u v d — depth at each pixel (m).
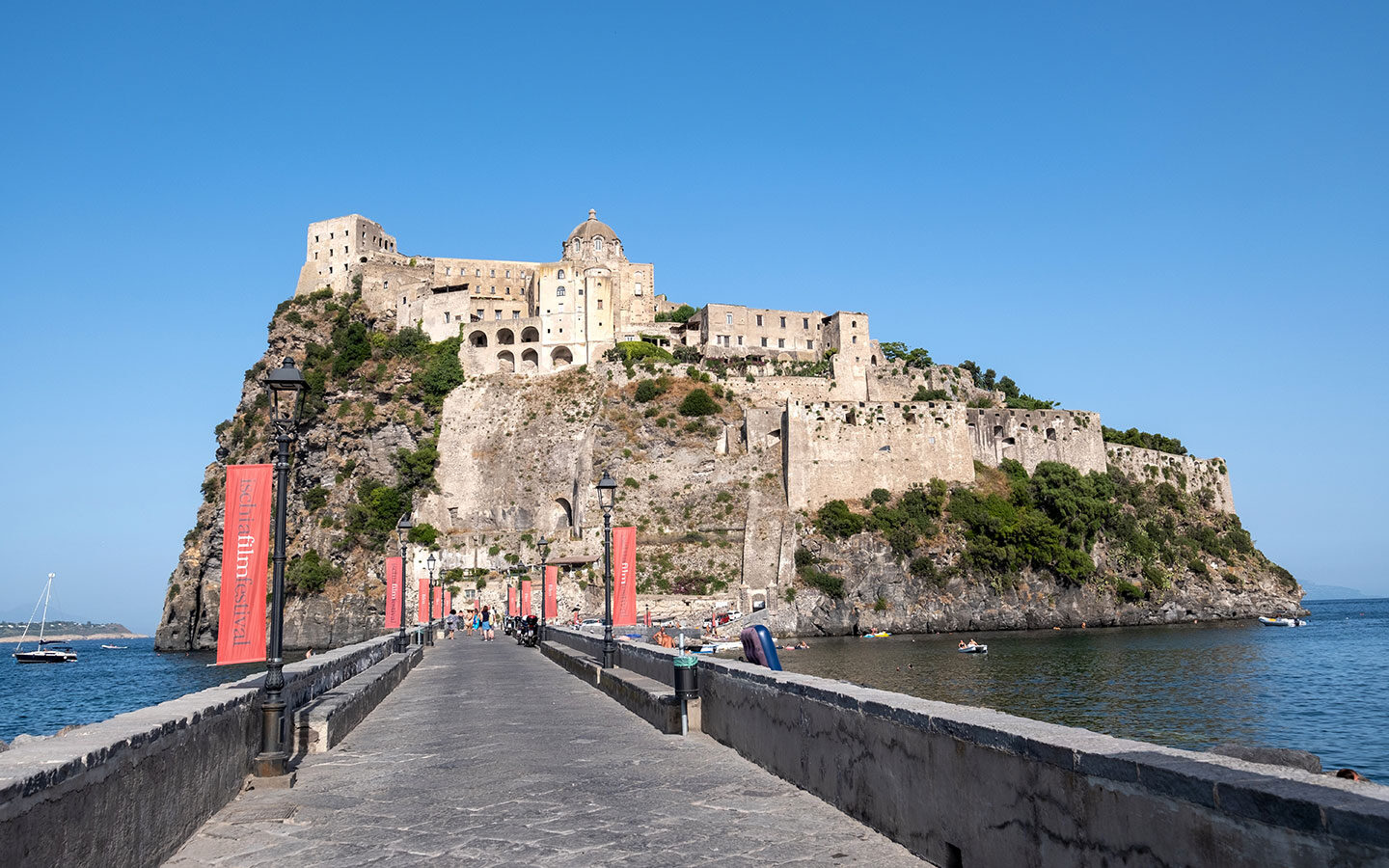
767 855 9.62
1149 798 6.00
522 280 153.62
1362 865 4.54
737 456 119.56
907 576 110.38
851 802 10.93
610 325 136.62
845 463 117.31
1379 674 63.16
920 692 57.12
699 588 110.56
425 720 22.45
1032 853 7.29
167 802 10.13
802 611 106.62
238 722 13.55
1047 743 7.13
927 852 9.05
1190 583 127.81
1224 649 84.62
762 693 14.38
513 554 117.50
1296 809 4.91
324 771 15.63
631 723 20.58
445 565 117.75
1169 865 5.80
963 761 8.41
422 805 12.68
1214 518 144.75
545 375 133.12
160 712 11.16
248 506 16.52
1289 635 104.38
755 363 139.62
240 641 16.23
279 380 16.47
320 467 128.12
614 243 152.50
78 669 109.12
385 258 152.00
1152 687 58.16
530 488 126.00
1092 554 120.50
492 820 11.70
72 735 8.92
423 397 133.50
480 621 89.06
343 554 121.00
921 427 120.44
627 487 118.88
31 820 6.77
